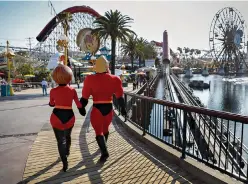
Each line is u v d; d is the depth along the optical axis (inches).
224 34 3484.3
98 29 1379.2
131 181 154.2
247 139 678.5
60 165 181.5
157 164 182.2
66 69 176.7
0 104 600.7
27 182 153.8
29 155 203.6
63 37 665.0
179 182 152.3
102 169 174.1
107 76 195.0
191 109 168.9
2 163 185.8
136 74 1915.6
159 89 1620.3
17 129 307.7
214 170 155.2
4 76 1653.5
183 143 178.9
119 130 297.1
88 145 234.2
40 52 2859.3
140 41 2593.5
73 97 178.9
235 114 139.3
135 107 337.4
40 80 1617.9
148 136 242.4
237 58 3878.0
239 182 137.0
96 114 192.2
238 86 3147.1
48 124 340.5
